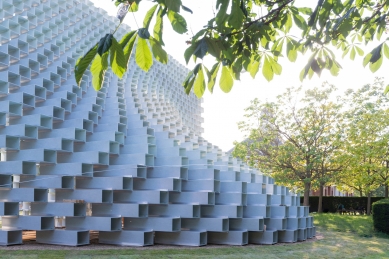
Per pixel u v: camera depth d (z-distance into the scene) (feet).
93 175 32.89
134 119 42.22
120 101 45.29
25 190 27.94
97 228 28.60
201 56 8.07
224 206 32.86
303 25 10.46
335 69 10.85
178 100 73.20
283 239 36.76
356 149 65.51
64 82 42.93
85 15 56.44
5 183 28.81
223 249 29.84
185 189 34.17
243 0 8.61
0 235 27.09
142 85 57.82
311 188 75.92
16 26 41.47
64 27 51.01
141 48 7.70
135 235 29.27
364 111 66.95
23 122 33.53
